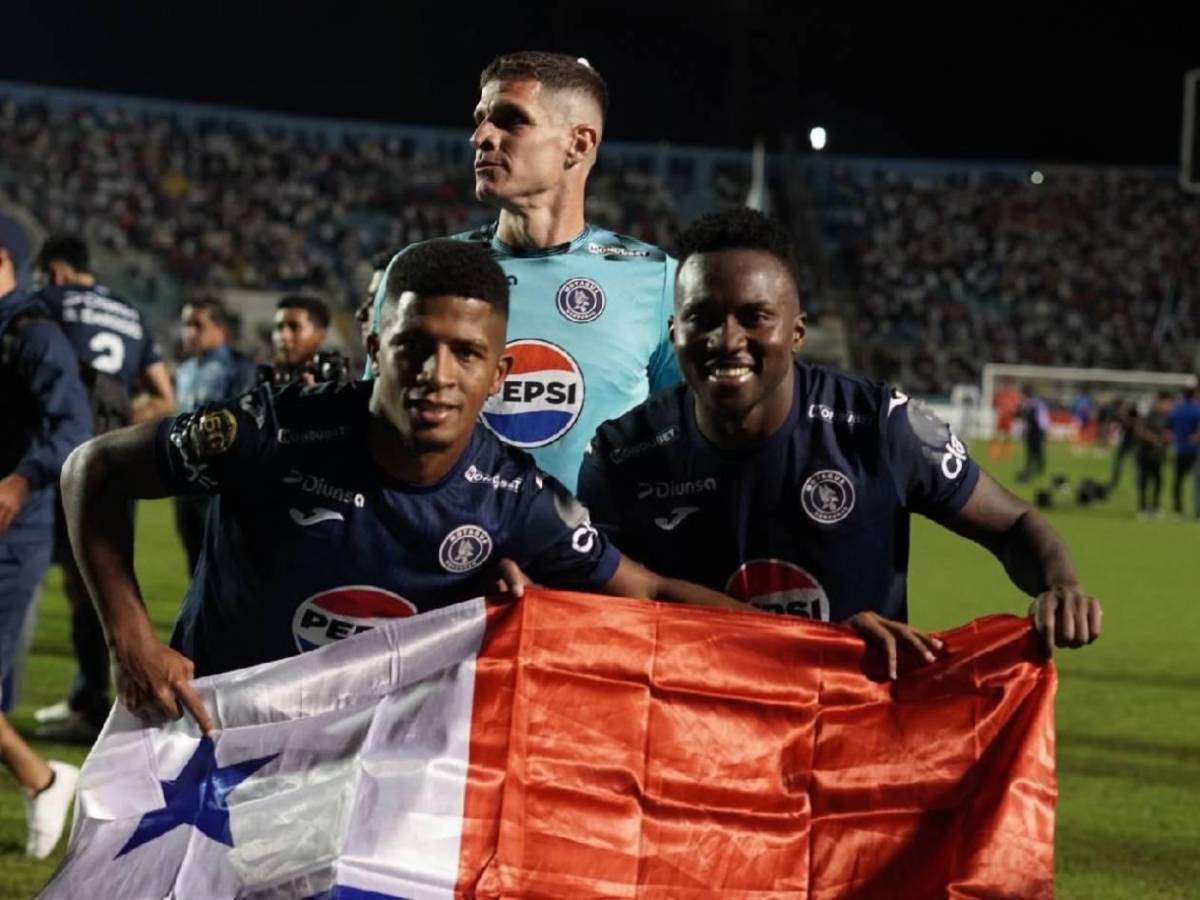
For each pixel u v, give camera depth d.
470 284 2.82
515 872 3.02
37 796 4.54
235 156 38.75
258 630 3.07
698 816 3.11
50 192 34.44
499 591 3.06
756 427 3.18
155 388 6.98
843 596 3.29
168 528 14.59
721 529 3.27
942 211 43.41
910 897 3.08
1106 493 21.05
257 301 33.09
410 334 2.81
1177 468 19.81
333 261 36.25
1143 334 38.38
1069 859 5.04
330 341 33.03
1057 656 9.20
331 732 3.05
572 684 3.10
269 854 2.99
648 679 3.12
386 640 3.06
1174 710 7.62
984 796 3.08
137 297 32.62
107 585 3.01
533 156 3.82
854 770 3.13
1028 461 23.33
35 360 4.95
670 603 3.15
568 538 3.08
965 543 15.94
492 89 3.85
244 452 2.95
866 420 3.22
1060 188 44.19
